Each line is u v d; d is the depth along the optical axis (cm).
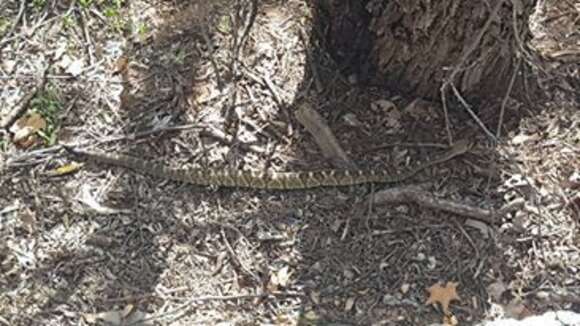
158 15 222
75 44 217
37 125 201
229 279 178
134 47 216
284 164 194
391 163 193
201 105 204
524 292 176
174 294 176
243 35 208
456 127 199
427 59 192
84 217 186
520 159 193
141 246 183
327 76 206
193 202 189
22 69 212
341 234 184
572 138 197
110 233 184
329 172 189
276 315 174
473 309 174
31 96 206
